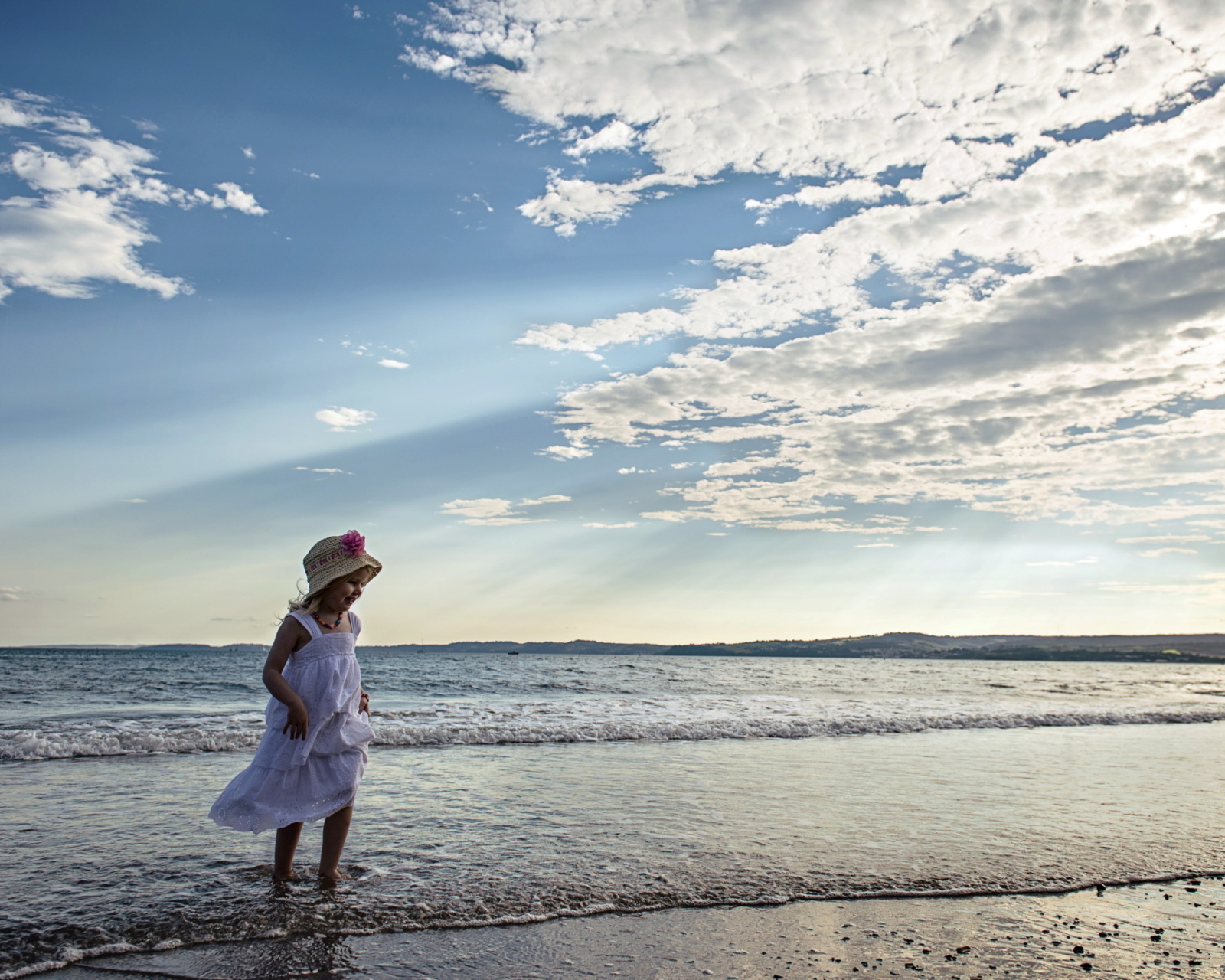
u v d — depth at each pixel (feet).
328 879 12.24
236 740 27.61
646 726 34.86
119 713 42.09
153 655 191.62
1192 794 22.13
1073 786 23.09
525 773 23.49
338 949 9.51
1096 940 10.62
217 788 20.12
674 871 13.16
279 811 11.47
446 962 9.20
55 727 31.48
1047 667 252.62
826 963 9.48
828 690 82.94
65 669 107.55
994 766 26.89
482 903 11.34
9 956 9.03
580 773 23.52
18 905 10.77
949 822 17.63
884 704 53.52
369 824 16.40
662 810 18.30
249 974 8.71
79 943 9.45
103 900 11.08
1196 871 14.19
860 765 26.35
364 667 125.59
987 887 12.82
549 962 9.27
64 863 13.00
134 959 9.07
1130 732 40.37
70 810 17.33
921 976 9.17
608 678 102.53
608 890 12.06
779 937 10.35
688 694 71.36
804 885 12.60
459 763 25.32
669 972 9.05
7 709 49.49
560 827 16.35
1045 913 11.73
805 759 27.61
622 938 10.17
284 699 11.32
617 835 15.75
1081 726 43.75
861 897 12.17
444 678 97.14
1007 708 50.42
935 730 39.24
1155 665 277.23
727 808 18.70
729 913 11.27
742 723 37.19
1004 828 17.17
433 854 14.06
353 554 11.96
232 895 11.37
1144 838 16.56
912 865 13.89
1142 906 12.21
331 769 11.97
